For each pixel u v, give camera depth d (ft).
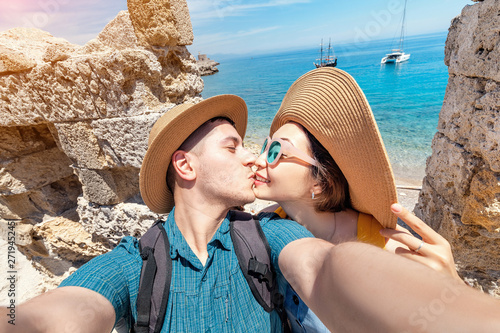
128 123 9.26
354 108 4.08
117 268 3.39
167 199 5.04
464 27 6.79
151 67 9.30
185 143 4.10
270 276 3.69
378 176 4.19
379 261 2.12
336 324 2.30
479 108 6.25
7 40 11.00
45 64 9.70
